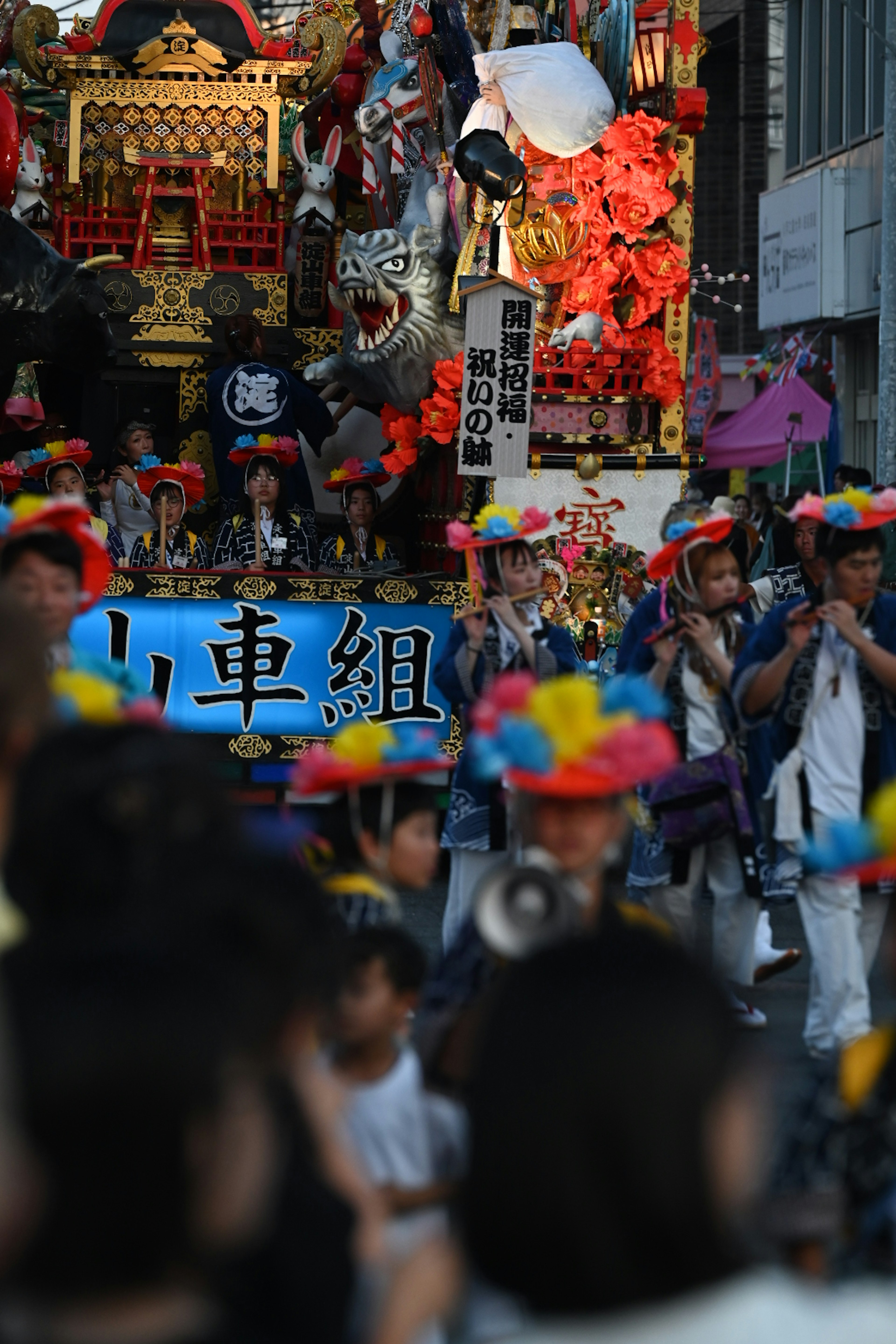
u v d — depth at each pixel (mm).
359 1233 4930
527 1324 3678
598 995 3744
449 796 17297
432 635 20250
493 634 12891
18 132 26047
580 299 22359
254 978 3842
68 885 4320
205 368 29125
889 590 34625
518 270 22375
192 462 28422
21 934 4797
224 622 20016
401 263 22672
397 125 24469
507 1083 3680
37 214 28578
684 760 12914
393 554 26938
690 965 3861
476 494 22969
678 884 13062
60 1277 3355
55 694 7309
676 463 22625
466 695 12836
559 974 3832
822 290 58219
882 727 12062
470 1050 6414
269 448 24156
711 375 40188
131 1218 3344
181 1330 3475
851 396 60344
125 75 28781
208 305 28922
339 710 20141
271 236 29781
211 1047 3451
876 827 5852
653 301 22234
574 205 22062
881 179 55250
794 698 12141
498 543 12797
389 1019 6730
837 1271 5488
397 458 24531
